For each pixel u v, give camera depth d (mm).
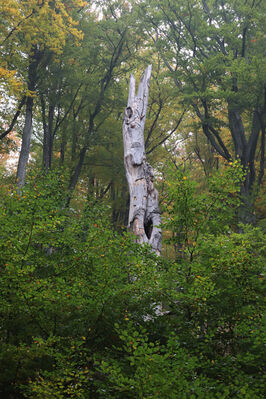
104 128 19625
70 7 18312
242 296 3900
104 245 4152
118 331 3297
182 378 2945
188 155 24984
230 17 18203
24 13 14188
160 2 17734
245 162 15469
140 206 10406
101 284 3850
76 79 18188
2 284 3828
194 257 4258
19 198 4410
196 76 15898
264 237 5621
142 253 4109
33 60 15891
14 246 3977
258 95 14453
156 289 4027
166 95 20562
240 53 17719
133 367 3430
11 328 3738
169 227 4328
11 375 3414
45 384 3305
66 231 4594
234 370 3316
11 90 13234
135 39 20562
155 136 21969
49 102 17578
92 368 3775
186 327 3822
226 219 4426
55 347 3781
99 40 20125
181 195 4223
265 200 13539
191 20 17562
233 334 3807
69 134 18906
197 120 23438
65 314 3846
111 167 19312
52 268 4469
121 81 23000
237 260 4004
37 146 20781
